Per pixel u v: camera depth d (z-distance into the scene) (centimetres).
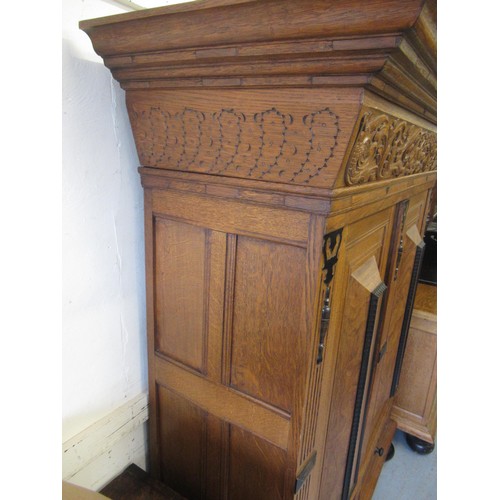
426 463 154
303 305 58
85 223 70
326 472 83
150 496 84
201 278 70
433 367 142
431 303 146
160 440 92
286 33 42
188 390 80
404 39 38
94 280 74
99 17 59
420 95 56
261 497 74
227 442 77
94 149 69
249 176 57
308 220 54
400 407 153
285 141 51
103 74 67
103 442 82
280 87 48
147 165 71
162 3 76
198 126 59
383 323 96
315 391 65
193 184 64
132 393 90
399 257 97
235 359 70
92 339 77
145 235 76
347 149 47
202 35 48
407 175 85
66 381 74
